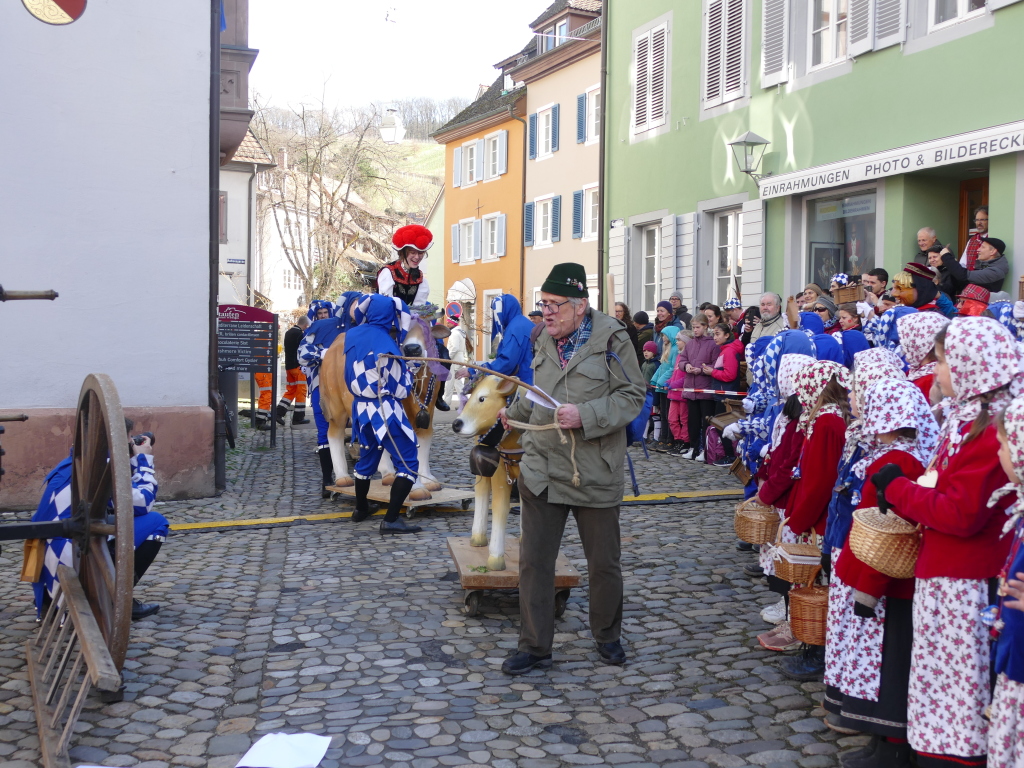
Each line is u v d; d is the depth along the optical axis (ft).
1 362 27.32
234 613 17.76
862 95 39.58
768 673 14.42
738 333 37.93
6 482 27.17
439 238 124.57
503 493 17.75
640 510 27.53
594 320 14.93
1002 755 8.89
